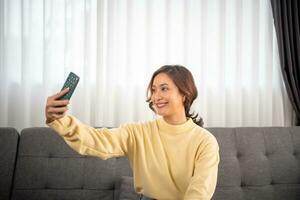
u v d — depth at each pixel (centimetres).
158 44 208
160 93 95
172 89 95
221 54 211
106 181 162
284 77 212
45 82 195
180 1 209
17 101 196
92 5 202
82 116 200
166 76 96
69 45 197
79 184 160
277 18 211
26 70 194
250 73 219
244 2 218
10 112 196
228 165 171
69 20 197
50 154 164
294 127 194
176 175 94
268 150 182
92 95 205
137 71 207
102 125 201
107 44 201
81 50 201
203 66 208
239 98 214
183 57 208
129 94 203
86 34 197
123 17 205
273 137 185
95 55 203
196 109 206
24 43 193
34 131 168
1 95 193
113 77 203
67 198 157
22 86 194
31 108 198
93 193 160
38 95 198
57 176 159
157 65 207
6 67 193
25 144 164
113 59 203
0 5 192
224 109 212
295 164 180
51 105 76
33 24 197
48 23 195
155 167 94
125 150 98
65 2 196
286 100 222
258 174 173
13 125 196
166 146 98
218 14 212
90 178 162
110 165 166
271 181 176
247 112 219
